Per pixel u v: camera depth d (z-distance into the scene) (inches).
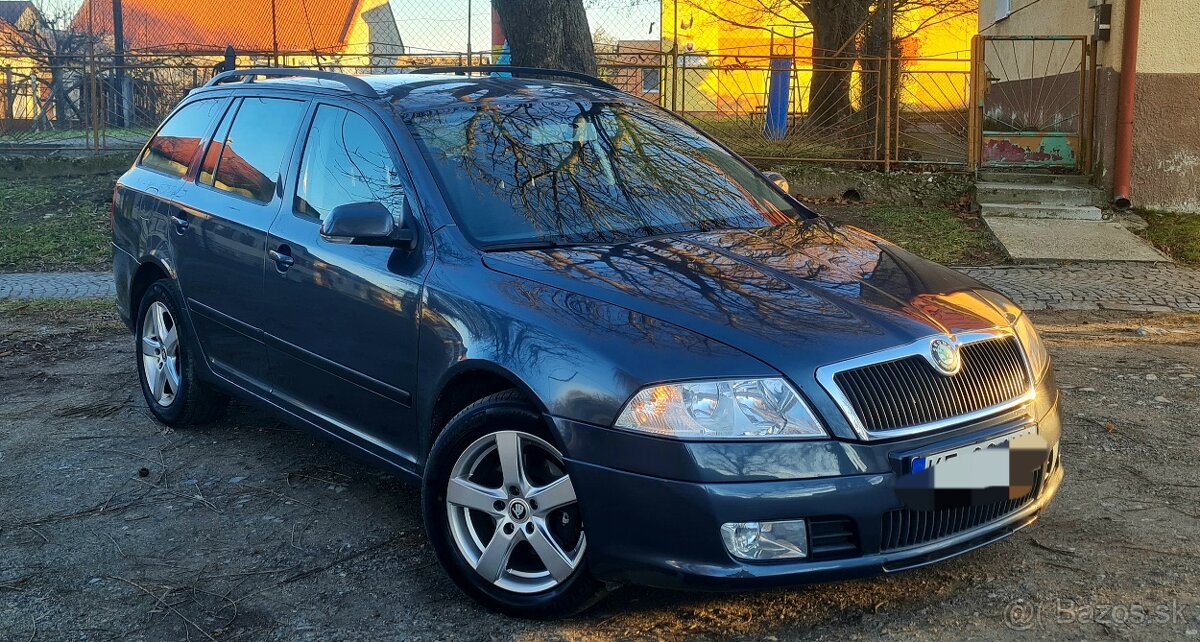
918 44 784.9
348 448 162.2
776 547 115.3
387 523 163.5
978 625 127.3
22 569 148.8
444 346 137.6
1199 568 141.6
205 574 146.9
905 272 144.8
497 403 129.4
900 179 476.4
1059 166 469.1
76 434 208.7
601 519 119.6
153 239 209.2
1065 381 234.5
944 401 122.3
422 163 154.9
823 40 548.7
